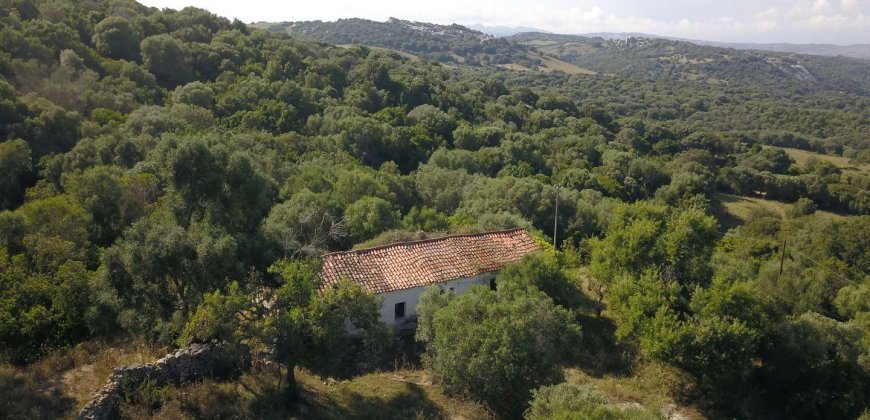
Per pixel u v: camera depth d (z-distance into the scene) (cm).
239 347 1339
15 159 2944
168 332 1425
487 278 2264
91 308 1448
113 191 2278
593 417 1144
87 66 4719
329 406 1441
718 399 1762
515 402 1520
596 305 2409
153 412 1210
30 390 1220
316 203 3067
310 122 5419
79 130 3484
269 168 3772
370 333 1542
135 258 1416
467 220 3481
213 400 1290
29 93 3672
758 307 1811
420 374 1762
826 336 1794
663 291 1919
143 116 3875
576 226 4109
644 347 1816
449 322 1612
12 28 4322
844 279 2973
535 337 1581
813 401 1734
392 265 2134
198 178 1639
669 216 2397
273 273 1545
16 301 1431
